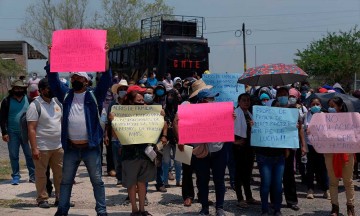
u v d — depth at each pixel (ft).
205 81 35.88
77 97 23.20
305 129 30.22
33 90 33.78
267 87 36.14
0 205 27.96
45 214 25.68
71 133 23.06
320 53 149.79
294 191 27.99
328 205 29.09
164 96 32.17
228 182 35.55
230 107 24.67
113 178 36.76
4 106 33.58
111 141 33.01
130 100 25.29
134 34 167.32
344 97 33.60
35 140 26.30
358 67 142.72
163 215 26.27
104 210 23.71
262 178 25.82
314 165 30.81
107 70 22.94
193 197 28.86
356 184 35.29
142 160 24.29
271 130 25.40
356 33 149.07
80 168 41.60
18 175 34.35
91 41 22.49
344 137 25.00
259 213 27.14
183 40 72.59
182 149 25.44
